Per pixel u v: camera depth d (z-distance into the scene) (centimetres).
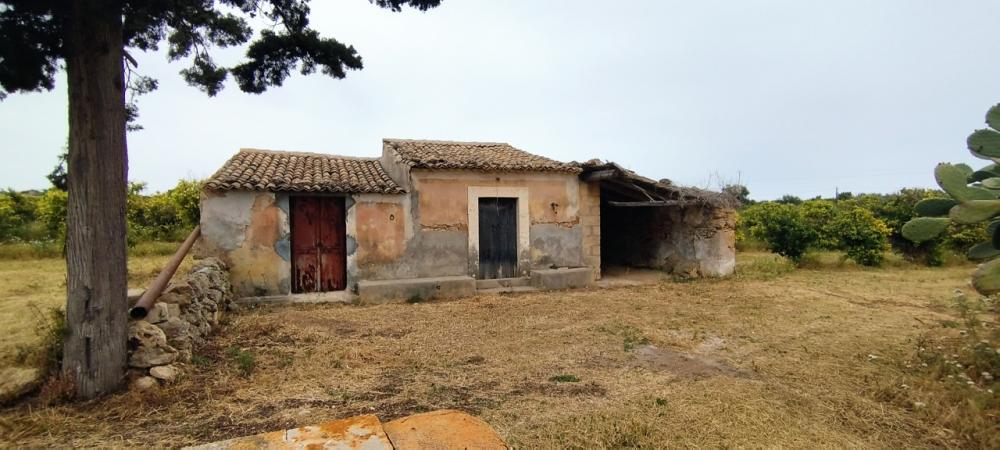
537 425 377
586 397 438
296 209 946
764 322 737
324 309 852
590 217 1212
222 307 765
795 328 700
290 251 921
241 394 439
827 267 1382
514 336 661
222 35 615
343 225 982
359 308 862
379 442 200
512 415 397
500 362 545
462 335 667
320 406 416
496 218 1122
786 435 364
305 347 598
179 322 495
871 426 381
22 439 349
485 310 839
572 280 1102
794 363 536
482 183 1093
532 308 854
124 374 436
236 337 639
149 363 446
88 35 407
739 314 795
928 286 1064
